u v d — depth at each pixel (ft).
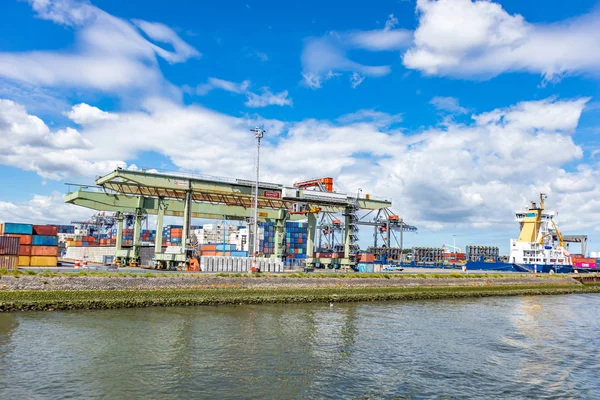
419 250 491.31
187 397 65.16
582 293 268.21
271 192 231.91
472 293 222.07
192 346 93.20
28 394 63.77
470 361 90.68
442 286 227.81
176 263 216.54
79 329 103.96
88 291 139.23
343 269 265.95
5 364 76.69
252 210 238.07
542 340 113.19
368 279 211.61
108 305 134.62
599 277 324.39
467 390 73.26
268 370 79.51
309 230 264.72
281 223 282.36
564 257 386.11
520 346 105.50
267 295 165.17
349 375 78.54
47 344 90.12
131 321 115.65
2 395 62.95
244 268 207.10
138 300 140.26
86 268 191.62
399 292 202.59
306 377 76.48
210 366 80.23
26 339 93.56
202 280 164.96
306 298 169.17
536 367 87.66
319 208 260.62
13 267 168.86
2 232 215.51
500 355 96.32
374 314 145.69
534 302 203.72
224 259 204.23
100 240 400.47
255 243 201.26
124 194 218.59
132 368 77.15
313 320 128.88
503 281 266.16
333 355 91.25
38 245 209.36
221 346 94.32
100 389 66.80
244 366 81.15
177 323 115.44
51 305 127.95
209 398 65.10
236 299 156.15
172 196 225.35
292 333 109.81
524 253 379.96
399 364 86.63
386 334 113.60
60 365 77.20
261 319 126.62
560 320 147.84
